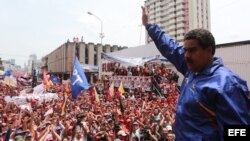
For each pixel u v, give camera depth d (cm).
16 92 2636
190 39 169
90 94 2322
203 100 158
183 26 14438
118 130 1102
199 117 161
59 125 1170
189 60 172
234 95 149
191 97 165
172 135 992
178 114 172
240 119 144
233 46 2430
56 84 3788
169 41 223
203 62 168
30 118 1162
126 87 2802
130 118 1277
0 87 3105
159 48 229
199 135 159
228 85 151
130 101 1973
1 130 1150
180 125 169
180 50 212
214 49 170
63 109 1612
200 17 14538
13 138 959
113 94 2205
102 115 1433
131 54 4012
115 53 4547
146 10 244
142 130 1099
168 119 1249
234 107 146
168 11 15150
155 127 1112
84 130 1030
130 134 1104
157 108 1520
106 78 3522
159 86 2509
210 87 155
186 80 181
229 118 146
